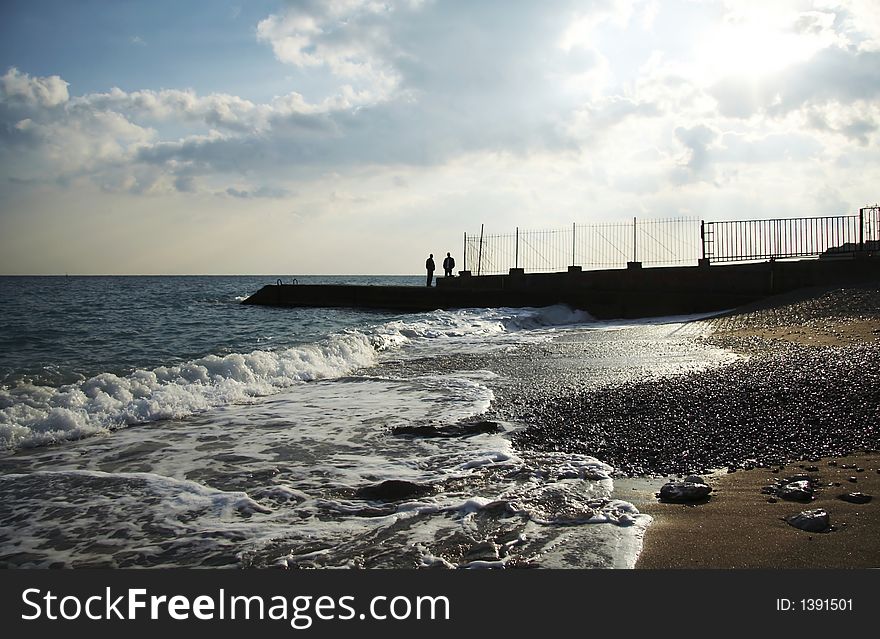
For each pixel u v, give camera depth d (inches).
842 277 840.3
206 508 185.5
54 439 265.3
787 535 150.8
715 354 491.8
